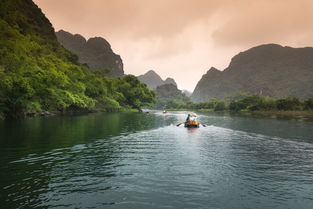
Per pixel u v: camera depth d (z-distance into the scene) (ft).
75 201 22.03
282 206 21.95
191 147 51.67
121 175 30.27
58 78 144.36
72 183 26.91
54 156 40.45
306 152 47.70
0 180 27.66
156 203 21.94
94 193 24.06
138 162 37.22
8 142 52.95
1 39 121.19
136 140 60.64
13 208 20.40
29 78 114.83
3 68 107.24
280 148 52.11
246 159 40.70
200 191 25.21
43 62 144.25
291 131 87.30
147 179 28.81
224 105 476.13
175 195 23.95
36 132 70.18
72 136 64.03
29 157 39.42
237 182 28.37
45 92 140.36
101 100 270.87
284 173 32.45
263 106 348.59
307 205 22.20
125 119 146.51
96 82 258.37
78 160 37.93
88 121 119.14
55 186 25.89
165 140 61.46
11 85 101.86
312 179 29.91
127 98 387.34
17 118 115.34
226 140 63.41
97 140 58.59
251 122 137.59
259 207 21.61
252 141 62.13
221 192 25.08
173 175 30.66
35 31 379.76
